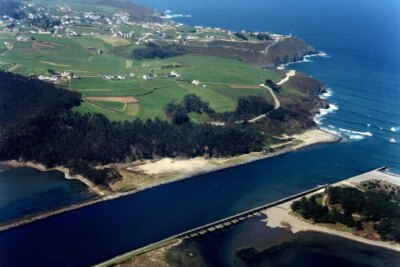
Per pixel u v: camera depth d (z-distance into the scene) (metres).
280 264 187.12
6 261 181.50
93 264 181.50
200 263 184.00
